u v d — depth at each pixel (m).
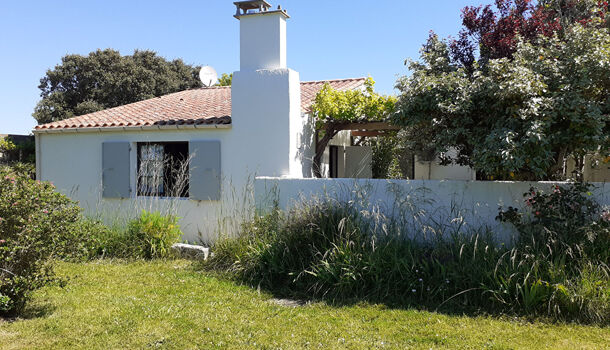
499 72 7.18
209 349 4.93
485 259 6.29
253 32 10.77
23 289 5.74
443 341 5.01
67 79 31.59
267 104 10.45
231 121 10.81
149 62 33.22
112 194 11.74
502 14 10.46
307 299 6.73
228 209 10.56
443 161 9.57
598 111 6.28
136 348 4.95
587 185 6.67
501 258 6.08
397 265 6.59
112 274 8.18
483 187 7.59
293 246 7.56
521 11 10.30
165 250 9.40
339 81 15.20
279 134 10.34
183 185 11.41
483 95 7.23
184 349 4.93
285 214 8.41
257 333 5.37
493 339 5.05
